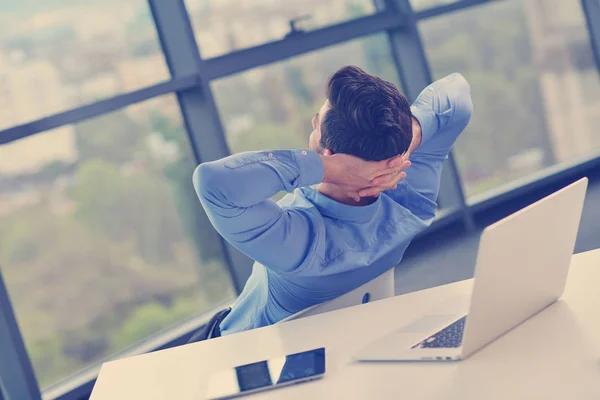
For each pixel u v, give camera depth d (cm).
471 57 450
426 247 409
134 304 359
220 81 374
